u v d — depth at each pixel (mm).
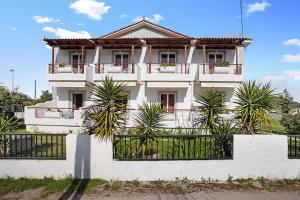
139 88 20797
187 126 16500
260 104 8508
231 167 7738
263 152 7777
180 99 20531
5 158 7625
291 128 15266
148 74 19922
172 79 19766
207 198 6523
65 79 20188
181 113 17797
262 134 8062
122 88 8281
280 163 7801
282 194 6828
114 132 7949
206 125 9078
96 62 21641
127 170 7582
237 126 8883
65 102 21875
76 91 21859
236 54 20109
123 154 8141
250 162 7754
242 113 8578
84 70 20078
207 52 20891
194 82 20172
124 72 20250
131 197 6551
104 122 7641
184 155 7957
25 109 18672
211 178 7703
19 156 7906
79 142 7621
